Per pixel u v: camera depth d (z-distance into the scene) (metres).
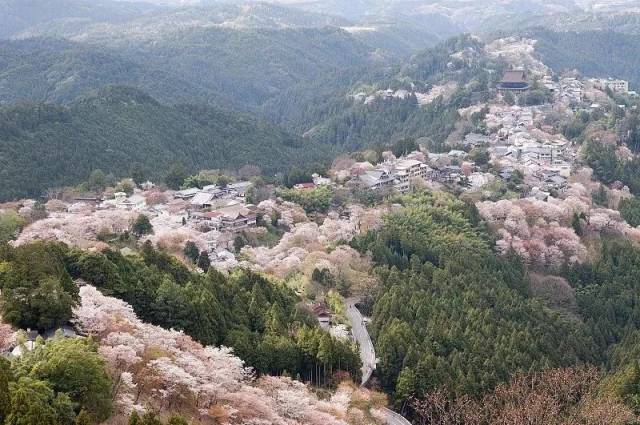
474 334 164.00
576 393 151.00
